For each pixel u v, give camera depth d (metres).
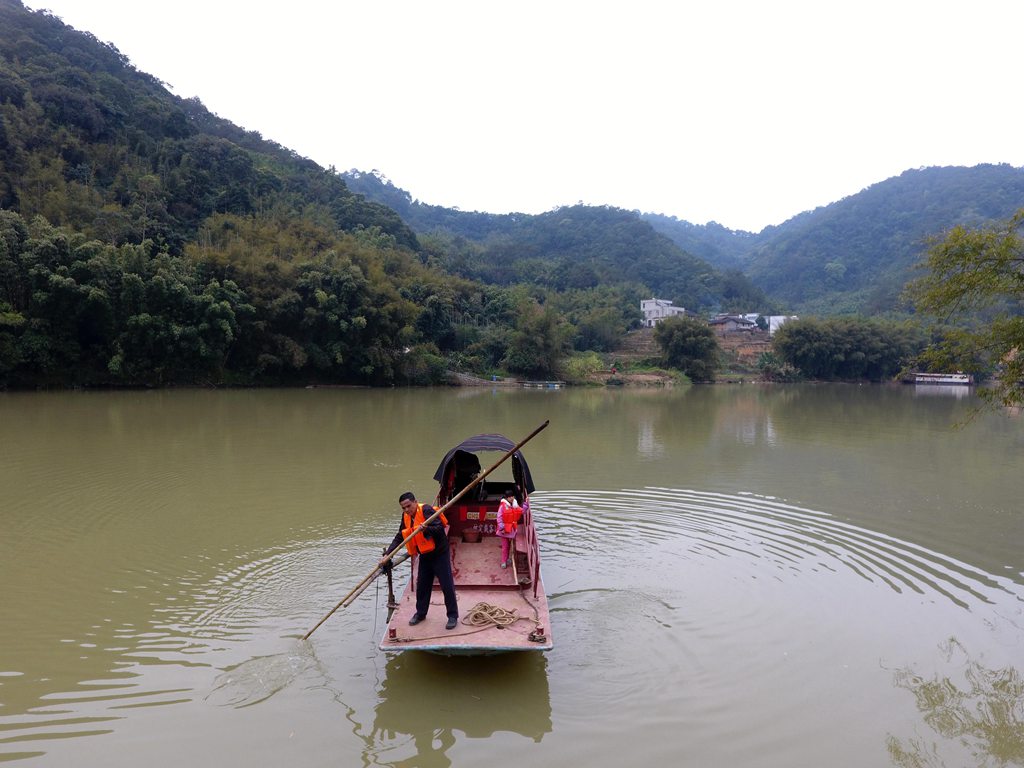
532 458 17.27
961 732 5.34
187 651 6.46
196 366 37.94
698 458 17.44
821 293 141.00
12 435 19.05
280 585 8.10
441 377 48.56
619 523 11.00
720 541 10.05
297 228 50.53
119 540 9.77
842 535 10.44
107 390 34.19
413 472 14.61
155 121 60.25
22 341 31.89
